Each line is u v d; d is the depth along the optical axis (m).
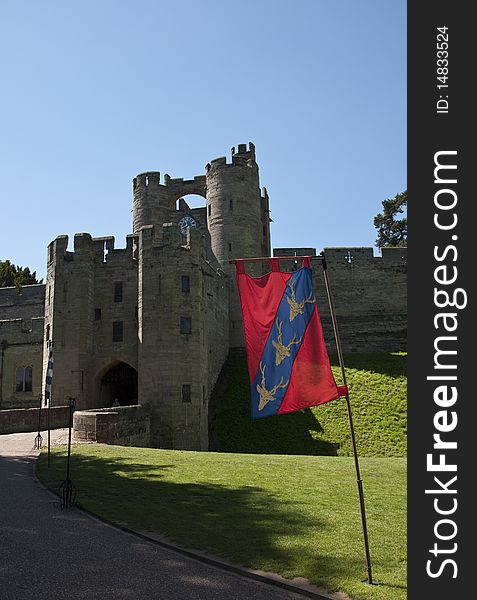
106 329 36.81
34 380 44.94
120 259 37.47
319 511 10.73
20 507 10.94
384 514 10.55
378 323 47.25
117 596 6.32
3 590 6.41
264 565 7.45
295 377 7.89
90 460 17.31
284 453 29.86
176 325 33.06
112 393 38.09
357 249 48.97
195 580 6.93
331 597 6.44
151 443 31.39
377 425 31.34
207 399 34.62
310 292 8.07
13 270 73.94
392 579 7.05
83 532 9.07
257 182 49.16
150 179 50.91
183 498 11.79
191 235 34.50
